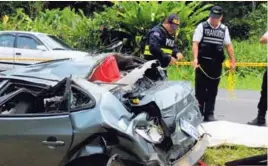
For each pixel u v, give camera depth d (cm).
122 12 1750
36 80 461
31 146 418
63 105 420
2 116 423
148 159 408
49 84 452
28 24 1833
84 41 1700
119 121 410
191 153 486
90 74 516
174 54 706
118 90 467
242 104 938
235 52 1585
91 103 416
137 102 449
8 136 419
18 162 427
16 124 418
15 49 1231
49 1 2330
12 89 459
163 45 689
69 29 1753
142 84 533
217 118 791
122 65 617
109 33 1698
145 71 561
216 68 701
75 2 2308
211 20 684
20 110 445
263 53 1559
